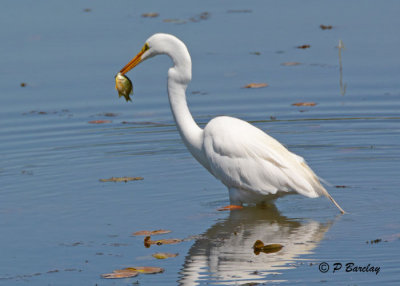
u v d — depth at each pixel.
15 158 14.91
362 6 26.14
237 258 9.56
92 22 24.98
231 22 24.58
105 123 17.05
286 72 19.77
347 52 20.98
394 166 13.42
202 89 18.94
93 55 21.33
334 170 13.41
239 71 19.98
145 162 14.48
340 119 16.61
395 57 20.30
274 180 11.26
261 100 18.00
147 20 25.09
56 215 11.61
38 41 22.86
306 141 15.31
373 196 11.91
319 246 9.86
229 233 10.56
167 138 16.06
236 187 11.66
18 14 26.27
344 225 10.66
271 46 21.95
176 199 12.26
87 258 9.79
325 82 18.91
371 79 18.89
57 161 14.66
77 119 17.31
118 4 27.92
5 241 10.56
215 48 21.91
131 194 12.57
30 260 9.81
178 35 23.14
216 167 11.71
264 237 10.31
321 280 8.75
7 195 12.70
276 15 25.45
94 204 12.09
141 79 20.03
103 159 14.73
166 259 9.61
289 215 11.31
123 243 10.29
